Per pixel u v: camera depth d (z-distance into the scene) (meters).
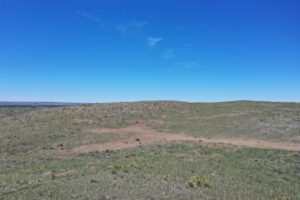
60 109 63.97
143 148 32.84
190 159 25.50
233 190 17.25
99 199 14.72
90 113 57.72
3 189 17.75
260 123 45.78
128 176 18.59
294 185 19.50
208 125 47.31
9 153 36.75
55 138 43.22
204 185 17.55
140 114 56.12
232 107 57.94
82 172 20.66
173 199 14.92
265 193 17.36
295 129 42.03
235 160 25.55
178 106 61.50
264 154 28.47
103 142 39.81
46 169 24.69
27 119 56.28
